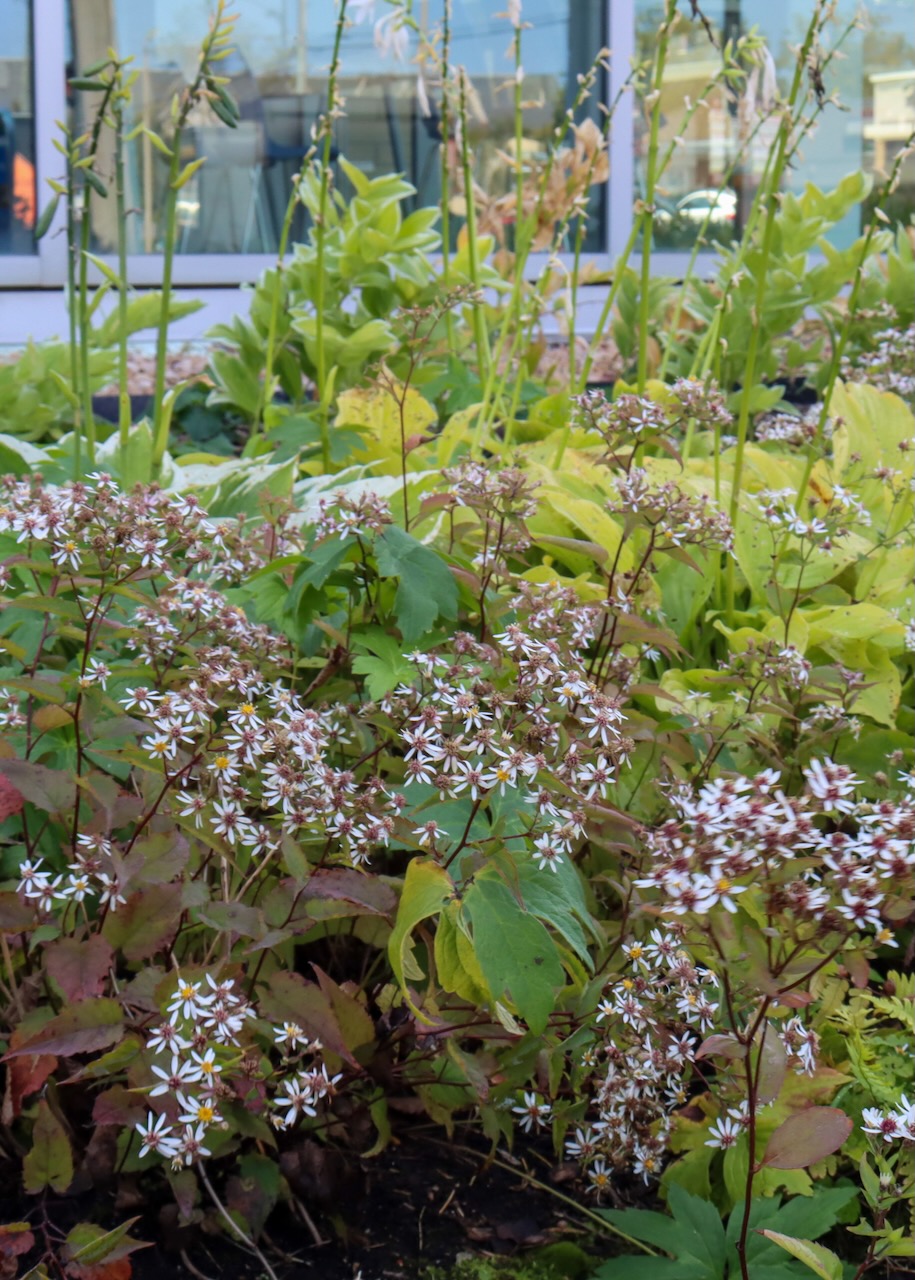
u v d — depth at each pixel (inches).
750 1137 30.5
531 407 80.2
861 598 59.3
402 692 38.4
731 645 53.2
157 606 36.9
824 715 46.1
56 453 64.3
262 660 41.4
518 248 68.6
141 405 106.2
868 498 63.8
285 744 33.9
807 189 94.0
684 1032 36.8
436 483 53.4
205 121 132.2
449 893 32.9
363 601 46.8
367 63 133.9
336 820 33.7
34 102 128.3
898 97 139.9
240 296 130.8
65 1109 36.3
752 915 31.3
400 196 86.9
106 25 129.3
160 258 132.8
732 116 75.0
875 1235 32.5
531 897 34.5
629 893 36.7
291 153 135.0
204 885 34.8
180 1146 31.4
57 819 36.2
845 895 26.4
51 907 35.3
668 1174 36.6
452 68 68.9
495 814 36.9
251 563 43.5
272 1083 34.9
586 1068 37.0
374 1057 36.7
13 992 35.9
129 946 34.2
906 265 100.2
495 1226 36.3
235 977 34.1
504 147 135.4
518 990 33.3
